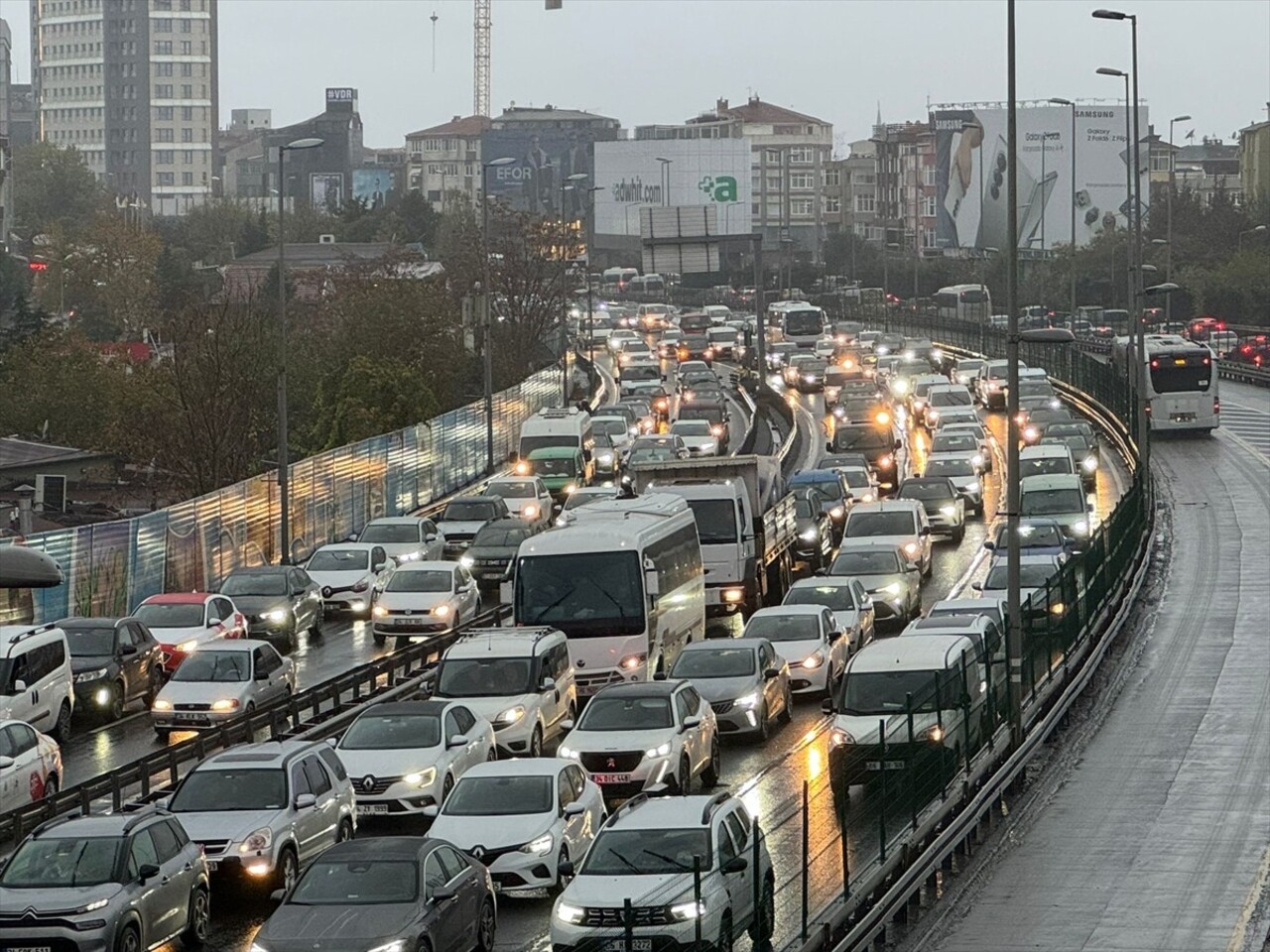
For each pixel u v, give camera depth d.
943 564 55.97
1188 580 53.12
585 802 25.75
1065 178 181.88
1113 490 70.38
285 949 19.50
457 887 21.11
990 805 28.97
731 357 135.88
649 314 164.88
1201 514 65.56
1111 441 85.25
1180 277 149.88
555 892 24.70
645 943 19.53
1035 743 32.47
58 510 63.19
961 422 80.38
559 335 133.62
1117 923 23.62
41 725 35.22
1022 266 175.38
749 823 22.44
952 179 187.62
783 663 36.34
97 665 38.56
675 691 30.20
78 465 73.56
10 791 28.91
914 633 33.59
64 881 21.39
